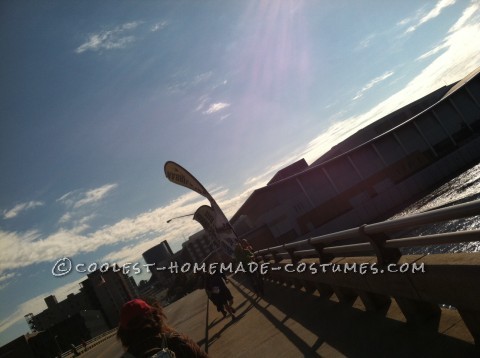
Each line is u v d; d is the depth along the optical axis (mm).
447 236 4164
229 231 21516
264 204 68812
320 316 8008
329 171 70500
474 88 78938
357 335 5980
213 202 21719
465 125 78250
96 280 142375
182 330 15945
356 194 70750
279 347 7117
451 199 52812
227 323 12375
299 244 9453
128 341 2279
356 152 72438
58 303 148500
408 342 4934
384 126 109625
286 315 9531
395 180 72688
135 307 2314
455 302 4199
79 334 100250
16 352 73250
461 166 76188
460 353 4121
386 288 5559
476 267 3705
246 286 20891
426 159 75500
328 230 68188
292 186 69062
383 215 70188
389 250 5496
